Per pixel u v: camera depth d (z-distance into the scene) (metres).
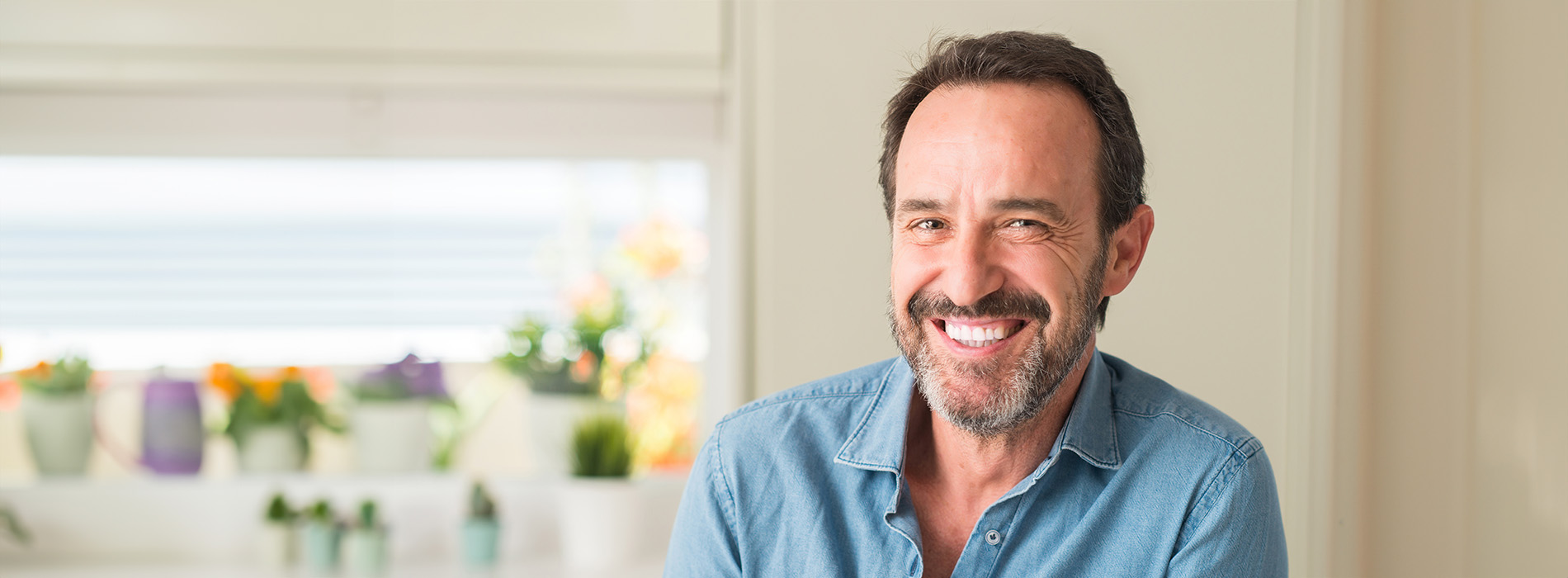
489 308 1.83
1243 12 1.28
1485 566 1.26
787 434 0.90
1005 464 0.85
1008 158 0.76
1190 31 1.28
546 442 1.80
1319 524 1.26
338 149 1.74
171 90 1.70
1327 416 1.26
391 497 1.77
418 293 1.82
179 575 1.67
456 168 1.81
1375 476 1.27
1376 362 1.27
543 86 1.66
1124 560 0.80
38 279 1.78
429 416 1.81
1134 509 0.81
